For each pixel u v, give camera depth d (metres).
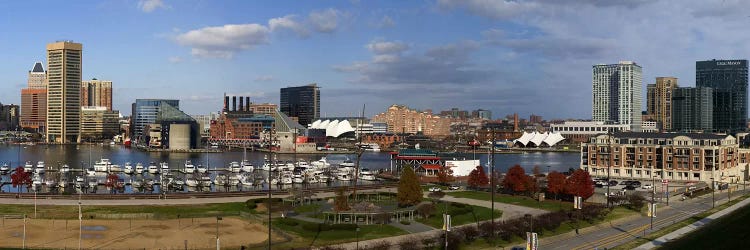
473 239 141.88
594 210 173.38
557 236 148.25
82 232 153.75
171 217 175.62
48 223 164.50
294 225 161.50
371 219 168.00
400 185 191.25
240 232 155.12
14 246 137.50
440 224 165.88
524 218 156.88
